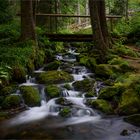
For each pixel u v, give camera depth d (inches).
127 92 335.0
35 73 463.5
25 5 528.1
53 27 823.7
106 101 341.7
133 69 465.7
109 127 294.5
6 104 336.8
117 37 713.6
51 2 865.5
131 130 284.2
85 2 1300.4
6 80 386.6
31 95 352.5
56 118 317.1
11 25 665.0
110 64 488.7
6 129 287.7
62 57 614.9
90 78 435.2
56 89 372.5
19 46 502.6
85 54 570.9
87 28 1046.4
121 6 1050.7
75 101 357.4
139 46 683.4
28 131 283.7
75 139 268.2
